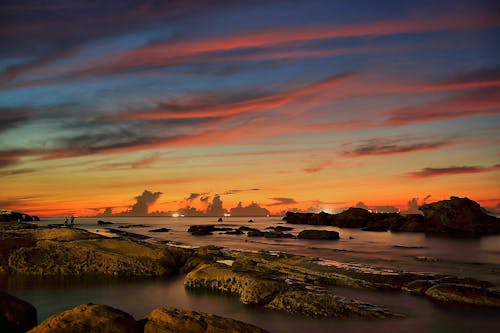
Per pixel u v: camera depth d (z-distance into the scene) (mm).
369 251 40969
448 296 18969
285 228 86625
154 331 11102
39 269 25078
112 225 119250
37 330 10258
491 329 15016
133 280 23938
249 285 19500
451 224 71625
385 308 17672
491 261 32781
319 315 16516
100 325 10500
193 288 21797
